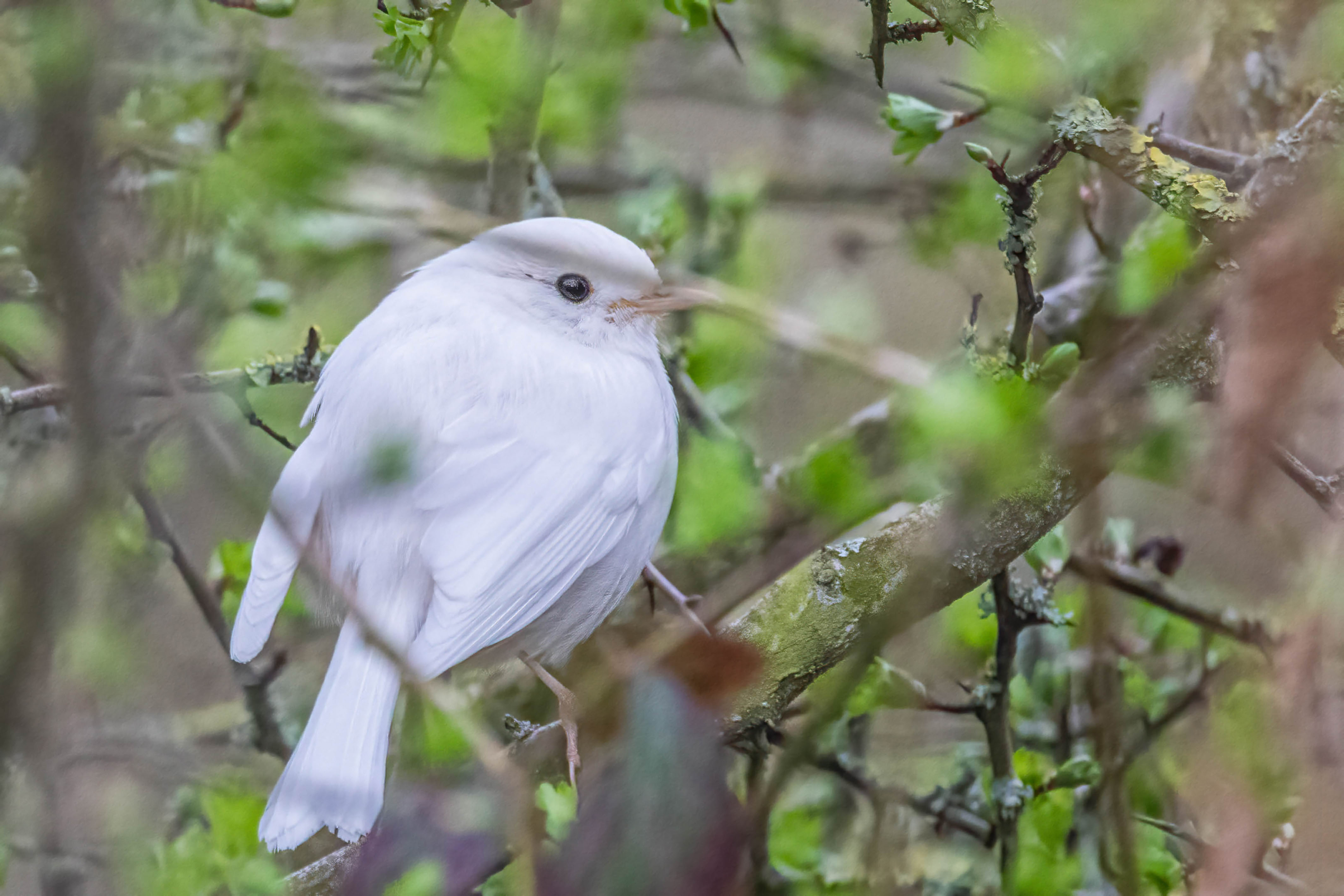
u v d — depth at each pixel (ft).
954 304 36.63
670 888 13.50
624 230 35.65
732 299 28.94
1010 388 15.66
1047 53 22.52
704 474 29.27
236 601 31.91
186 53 27.91
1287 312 14.70
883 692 27.02
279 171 17.10
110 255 14.42
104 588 26.11
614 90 31.63
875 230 40.27
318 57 31.65
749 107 42.06
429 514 25.09
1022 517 20.36
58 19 12.07
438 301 28.19
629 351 29.09
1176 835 26.02
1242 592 25.34
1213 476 15.38
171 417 24.89
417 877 20.31
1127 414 15.38
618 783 13.80
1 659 12.91
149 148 26.61
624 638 26.78
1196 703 28.19
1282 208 14.88
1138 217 32.45
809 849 27.04
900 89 38.40
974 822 30.04
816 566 22.27
